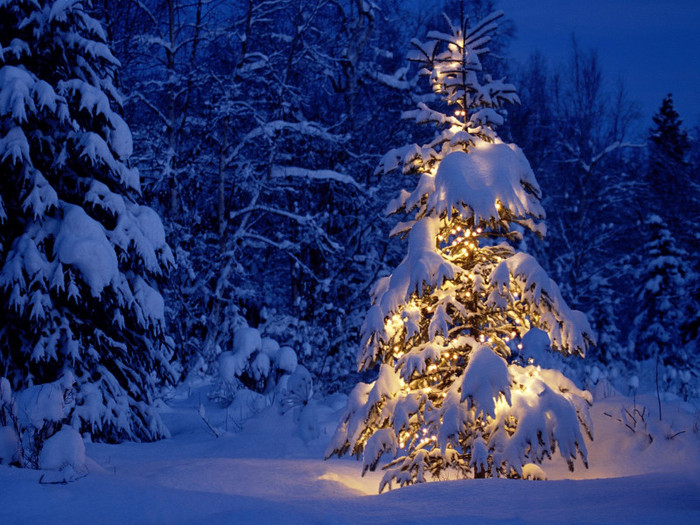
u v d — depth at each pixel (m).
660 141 44.41
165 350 13.12
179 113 25.27
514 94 8.66
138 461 9.20
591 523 4.35
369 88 28.06
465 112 8.60
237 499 5.22
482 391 6.92
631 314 42.41
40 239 10.88
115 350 11.94
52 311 11.01
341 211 26.16
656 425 8.12
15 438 6.68
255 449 10.53
